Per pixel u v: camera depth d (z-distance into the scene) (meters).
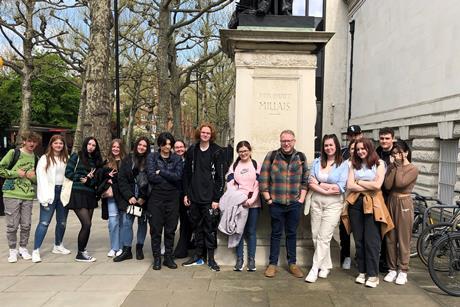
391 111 16.48
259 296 4.91
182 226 6.66
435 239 6.20
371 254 5.32
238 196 5.69
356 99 22.06
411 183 5.44
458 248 5.12
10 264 6.25
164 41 16.89
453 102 11.27
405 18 15.17
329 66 24.72
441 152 12.48
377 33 18.59
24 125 17.80
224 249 6.13
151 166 5.97
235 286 5.24
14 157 6.39
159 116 17.22
